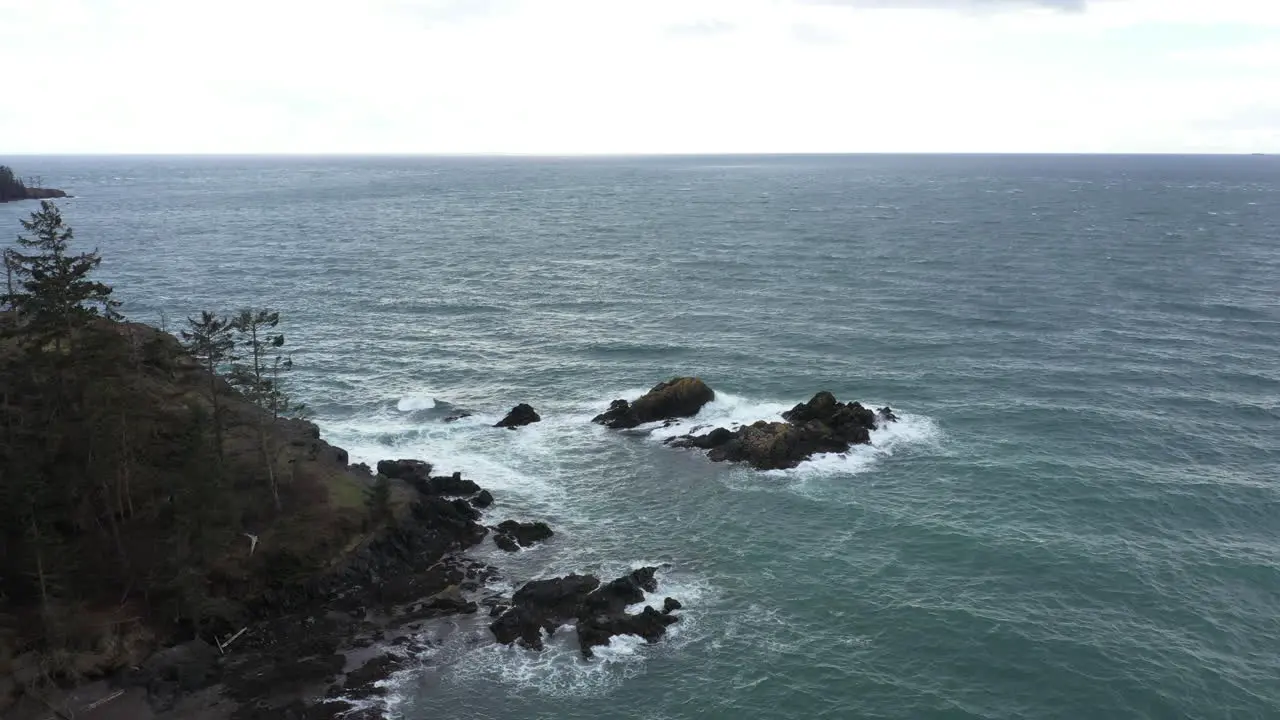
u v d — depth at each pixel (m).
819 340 96.31
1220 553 49.31
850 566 47.91
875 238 184.12
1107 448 64.62
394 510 49.97
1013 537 50.94
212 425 49.78
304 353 90.75
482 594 44.91
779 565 48.09
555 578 45.94
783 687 37.78
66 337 47.78
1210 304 114.56
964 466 61.25
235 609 40.75
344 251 169.88
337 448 58.50
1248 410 73.31
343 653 39.28
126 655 37.16
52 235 47.78
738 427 67.56
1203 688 37.59
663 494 57.22
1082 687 37.66
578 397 77.12
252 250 169.50
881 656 40.00
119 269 142.38
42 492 38.56
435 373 84.31
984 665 39.25
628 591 44.12
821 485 58.28
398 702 36.19
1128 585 45.81
